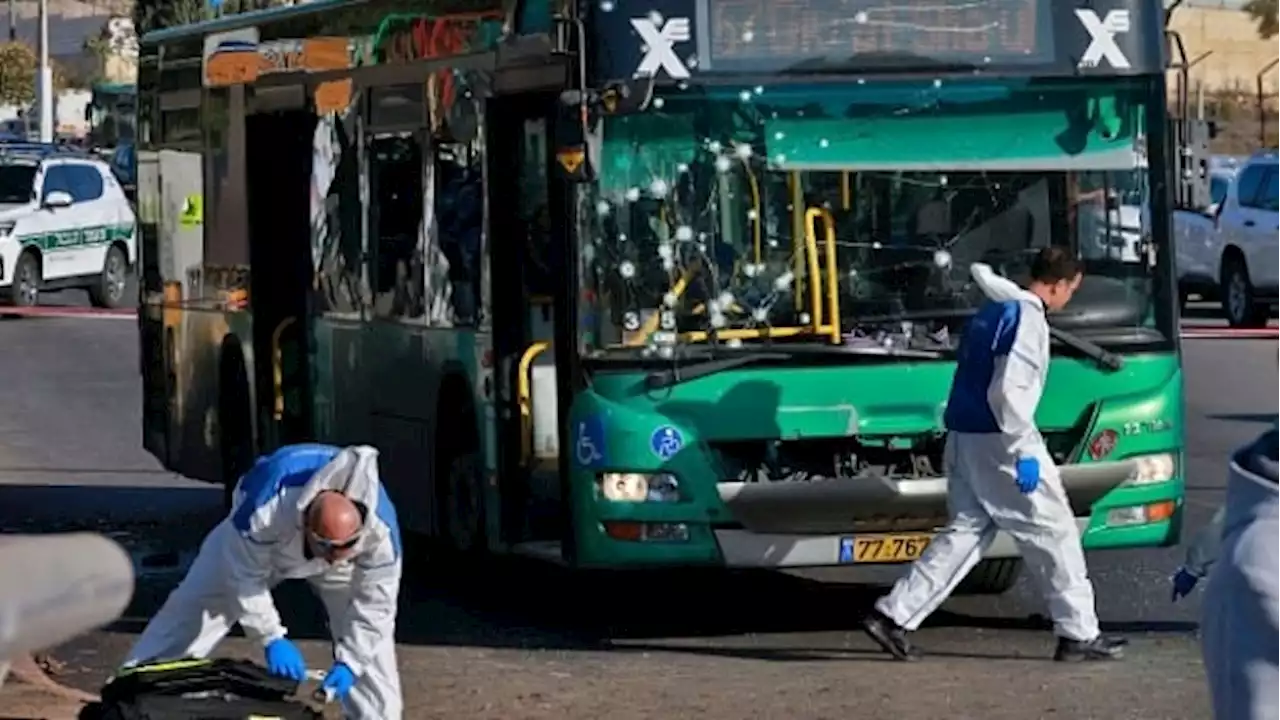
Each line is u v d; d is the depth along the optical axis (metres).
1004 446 16.56
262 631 12.20
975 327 16.70
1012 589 20.64
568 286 17.30
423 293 20.42
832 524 17.12
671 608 19.95
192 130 26.25
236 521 12.07
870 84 17.42
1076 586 16.81
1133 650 17.50
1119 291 17.80
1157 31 17.80
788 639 18.27
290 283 24.05
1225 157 59.97
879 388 17.36
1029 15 17.62
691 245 17.30
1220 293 49.12
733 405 17.19
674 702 15.48
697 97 17.27
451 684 16.25
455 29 19.50
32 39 156.25
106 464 31.72
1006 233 17.64
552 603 20.41
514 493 19.03
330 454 12.27
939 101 17.53
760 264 17.34
